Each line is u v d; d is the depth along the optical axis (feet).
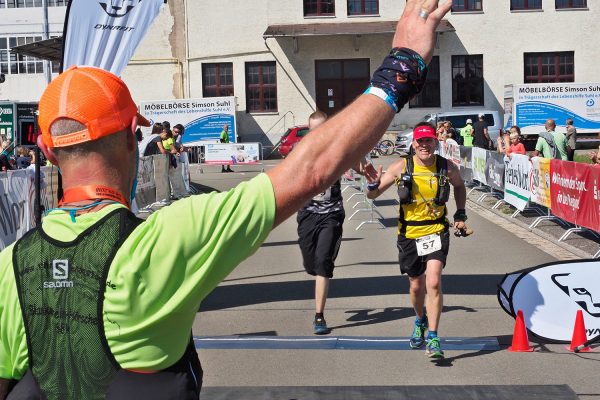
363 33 118.11
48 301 5.25
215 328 24.34
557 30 123.13
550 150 58.44
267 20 123.95
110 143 5.42
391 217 49.37
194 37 125.08
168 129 63.31
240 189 5.13
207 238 5.06
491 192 58.23
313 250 23.40
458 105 124.36
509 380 18.84
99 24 26.50
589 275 21.42
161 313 5.11
